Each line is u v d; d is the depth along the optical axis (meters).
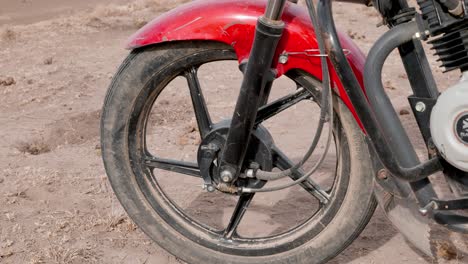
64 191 3.61
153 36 2.34
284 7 2.23
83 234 3.16
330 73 2.28
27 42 7.37
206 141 2.44
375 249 3.05
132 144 2.57
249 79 2.22
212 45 2.37
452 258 2.94
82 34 7.88
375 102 2.19
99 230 3.20
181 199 3.59
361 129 2.30
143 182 2.63
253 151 2.43
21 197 3.53
